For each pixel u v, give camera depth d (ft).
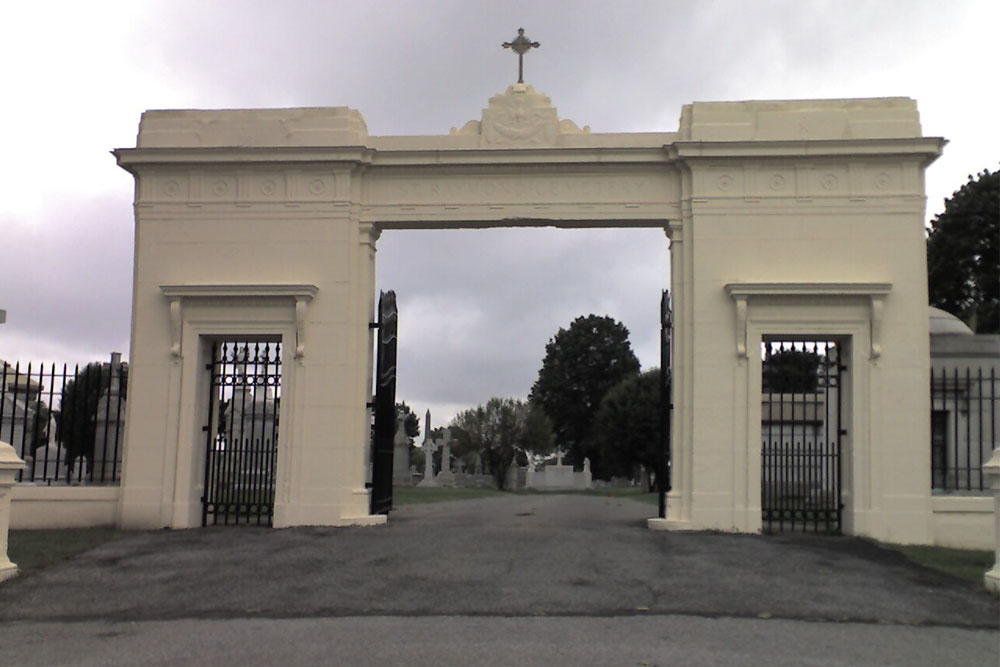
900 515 54.34
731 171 57.26
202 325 58.54
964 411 72.64
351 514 56.80
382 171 59.26
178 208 59.52
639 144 58.49
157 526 56.90
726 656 27.66
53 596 37.29
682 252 57.67
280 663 26.73
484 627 31.40
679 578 39.96
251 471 59.62
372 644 28.91
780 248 56.59
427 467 182.91
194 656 27.73
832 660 27.48
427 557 44.65
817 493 61.72
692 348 56.54
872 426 54.95
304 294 57.36
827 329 55.77
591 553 45.85
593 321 246.88
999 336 79.82
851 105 57.16
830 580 40.32
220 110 59.93
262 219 59.11
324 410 57.47
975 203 135.54
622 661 26.84
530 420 192.75
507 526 56.59
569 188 58.59
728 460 55.62
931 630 31.94
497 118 58.90
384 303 59.98
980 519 54.29
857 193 56.44
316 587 38.19
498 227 60.03
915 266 55.77
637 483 216.13
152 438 57.88
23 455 59.52
